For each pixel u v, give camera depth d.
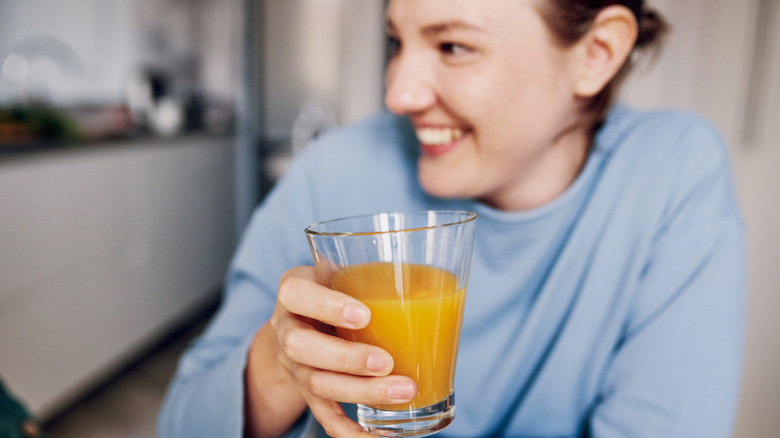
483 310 0.57
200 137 2.28
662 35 0.60
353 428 0.34
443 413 0.34
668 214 0.55
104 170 1.67
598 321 0.55
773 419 1.08
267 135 2.72
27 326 1.39
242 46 2.63
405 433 0.34
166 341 2.05
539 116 0.47
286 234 0.60
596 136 0.58
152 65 2.67
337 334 0.36
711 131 0.58
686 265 0.53
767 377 1.09
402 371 0.33
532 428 0.57
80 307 1.57
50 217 1.46
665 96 1.19
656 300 0.53
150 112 2.41
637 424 0.49
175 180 2.07
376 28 2.41
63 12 2.21
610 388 0.53
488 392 0.58
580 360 0.55
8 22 2.03
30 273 1.39
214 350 0.53
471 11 0.43
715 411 0.49
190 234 2.19
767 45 1.10
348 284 0.33
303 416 0.44
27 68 2.09
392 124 0.63
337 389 0.32
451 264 0.33
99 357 1.65
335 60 2.59
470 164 0.49
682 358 0.51
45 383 1.44
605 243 0.55
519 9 0.43
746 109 1.13
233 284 0.59
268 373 0.41
